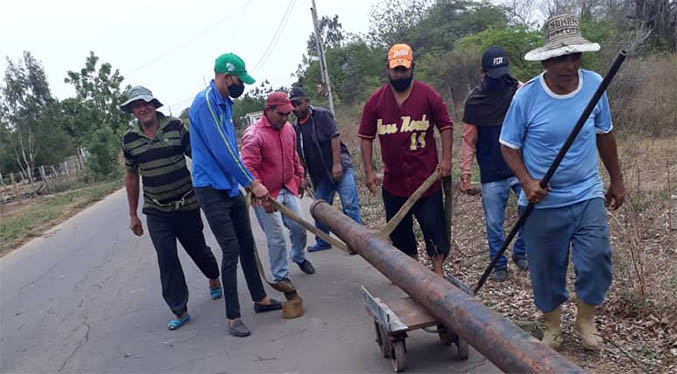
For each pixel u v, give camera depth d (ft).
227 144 14.55
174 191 16.16
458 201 26.45
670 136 33.12
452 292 10.87
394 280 12.96
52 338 17.17
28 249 34.88
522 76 52.19
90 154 108.99
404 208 15.14
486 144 16.61
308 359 13.52
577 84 11.19
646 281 13.99
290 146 18.26
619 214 19.45
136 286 21.70
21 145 117.39
